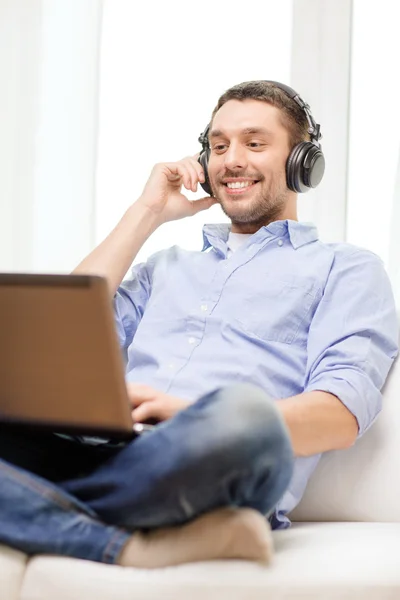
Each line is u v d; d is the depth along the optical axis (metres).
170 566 1.34
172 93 2.92
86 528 1.37
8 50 2.97
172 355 1.98
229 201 2.15
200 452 1.30
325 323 1.93
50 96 2.95
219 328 1.98
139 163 2.92
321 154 2.16
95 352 1.33
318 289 1.99
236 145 2.13
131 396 1.57
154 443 1.36
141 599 1.28
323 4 2.84
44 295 1.33
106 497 1.39
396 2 2.80
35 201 2.94
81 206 2.92
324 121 2.82
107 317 1.31
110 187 2.93
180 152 2.91
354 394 1.76
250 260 2.07
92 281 1.30
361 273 1.98
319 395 1.74
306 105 2.19
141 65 2.94
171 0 2.93
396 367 1.93
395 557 1.42
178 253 2.21
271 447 1.33
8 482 1.39
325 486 1.89
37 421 1.45
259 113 2.12
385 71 2.80
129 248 2.19
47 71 2.96
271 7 2.88
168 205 2.29
